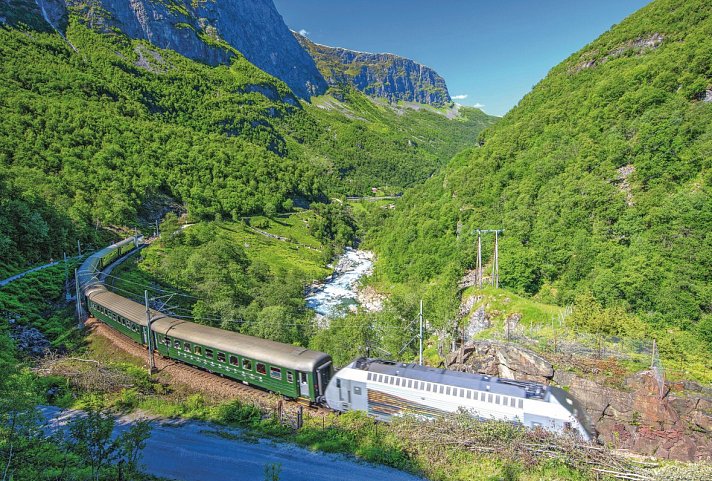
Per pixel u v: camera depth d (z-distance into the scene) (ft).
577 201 232.32
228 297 238.89
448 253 315.78
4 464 60.44
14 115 450.30
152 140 580.71
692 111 231.09
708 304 145.18
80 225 298.56
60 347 152.97
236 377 120.16
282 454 84.58
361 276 422.00
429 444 82.53
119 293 207.41
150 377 127.44
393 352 183.93
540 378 108.99
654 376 98.17
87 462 68.03
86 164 431.84
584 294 161.89
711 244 161.68
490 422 83.61
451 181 419.13
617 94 310.04
